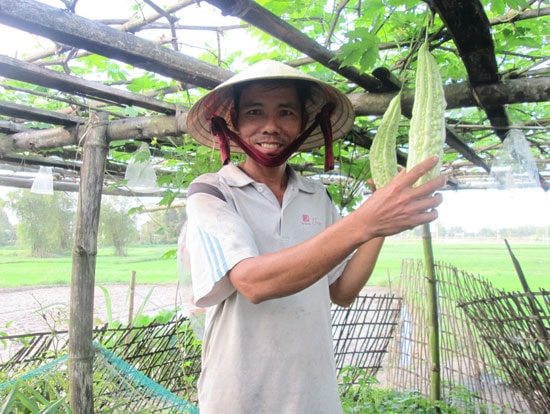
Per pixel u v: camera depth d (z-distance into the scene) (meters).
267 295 1.45
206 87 2.70
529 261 20.20
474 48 2.02
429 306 5.56
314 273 1.35
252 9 1.91
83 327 3.24
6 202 23.12
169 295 14.09
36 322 10.07
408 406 5.45
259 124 1.96
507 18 2.54
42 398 3.84
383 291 14.59
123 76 4.18
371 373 6.58
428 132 1.42
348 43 2.23
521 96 2.36
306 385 1.88
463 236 39.16
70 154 5.54
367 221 1.26
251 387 1.83
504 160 3.36
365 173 4.12
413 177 1.22
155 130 3.42
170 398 3.89
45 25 1.94
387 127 1.62
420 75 1.49
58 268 21.47
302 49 2.24
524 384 3.66
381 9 2.46
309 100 2.35
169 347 4.98
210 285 1.61
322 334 1.98
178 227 4.91
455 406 5.51
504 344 3.79
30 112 3.66
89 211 3.35
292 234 2.00
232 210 1.79
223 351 1.87
